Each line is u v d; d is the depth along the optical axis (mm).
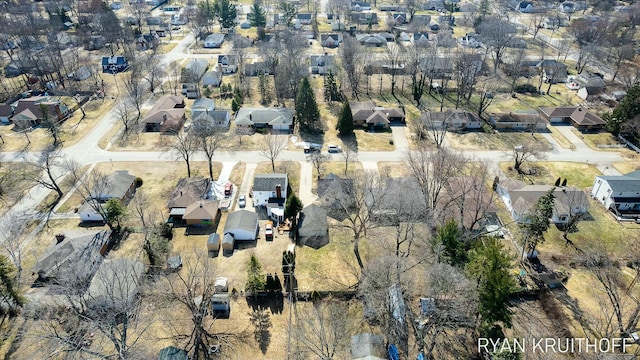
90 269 56125
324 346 47875
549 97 117312
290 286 55188
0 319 51344
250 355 47500
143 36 158625
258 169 82750
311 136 95188
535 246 61938
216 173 81312
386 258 52906
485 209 64125
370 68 129375
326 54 140375
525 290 55750
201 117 93875
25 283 56344
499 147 91938
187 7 195625
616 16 178250
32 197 74000
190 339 49062
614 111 95938
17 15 176375
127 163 84312
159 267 58656
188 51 151625
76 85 120625
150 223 66875
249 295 54562
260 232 66438
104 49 151125
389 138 95062
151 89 115312
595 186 75812
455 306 46906
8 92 115500
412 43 157750
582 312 53188
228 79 127188
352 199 70125
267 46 139000
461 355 47781
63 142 91500
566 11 197875
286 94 114188
